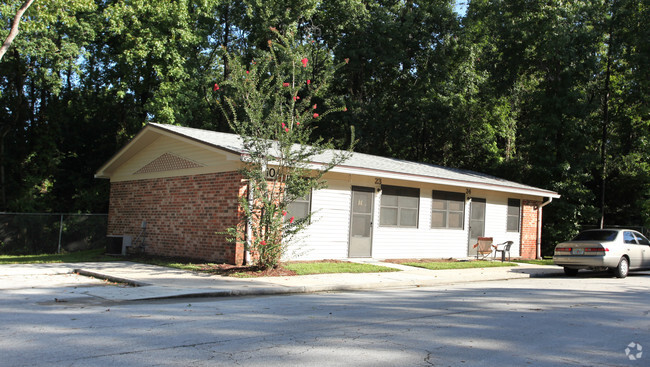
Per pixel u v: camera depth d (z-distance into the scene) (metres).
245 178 14.38
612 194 31.97
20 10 17.64
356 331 7.02
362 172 16.36
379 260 17.72
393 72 34.47
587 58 26.39
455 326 7.57
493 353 6.02
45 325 7.06
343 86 35.31
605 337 7.08
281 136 13.18
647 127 28.80
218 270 13.32
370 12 34.16
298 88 14.86
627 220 32.28
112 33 27.58
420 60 33.94
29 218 23.81
